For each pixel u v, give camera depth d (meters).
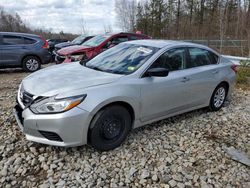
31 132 3.14
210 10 41.12
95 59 4.40
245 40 17.61
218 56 5.18
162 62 3.99
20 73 9.42
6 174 2.93
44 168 3.05
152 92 3.75
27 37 9.68
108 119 3.34
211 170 3.17
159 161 3.29
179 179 2.97
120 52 4.31
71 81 3.37
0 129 3.94
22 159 3.20
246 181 3.02
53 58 11.91
